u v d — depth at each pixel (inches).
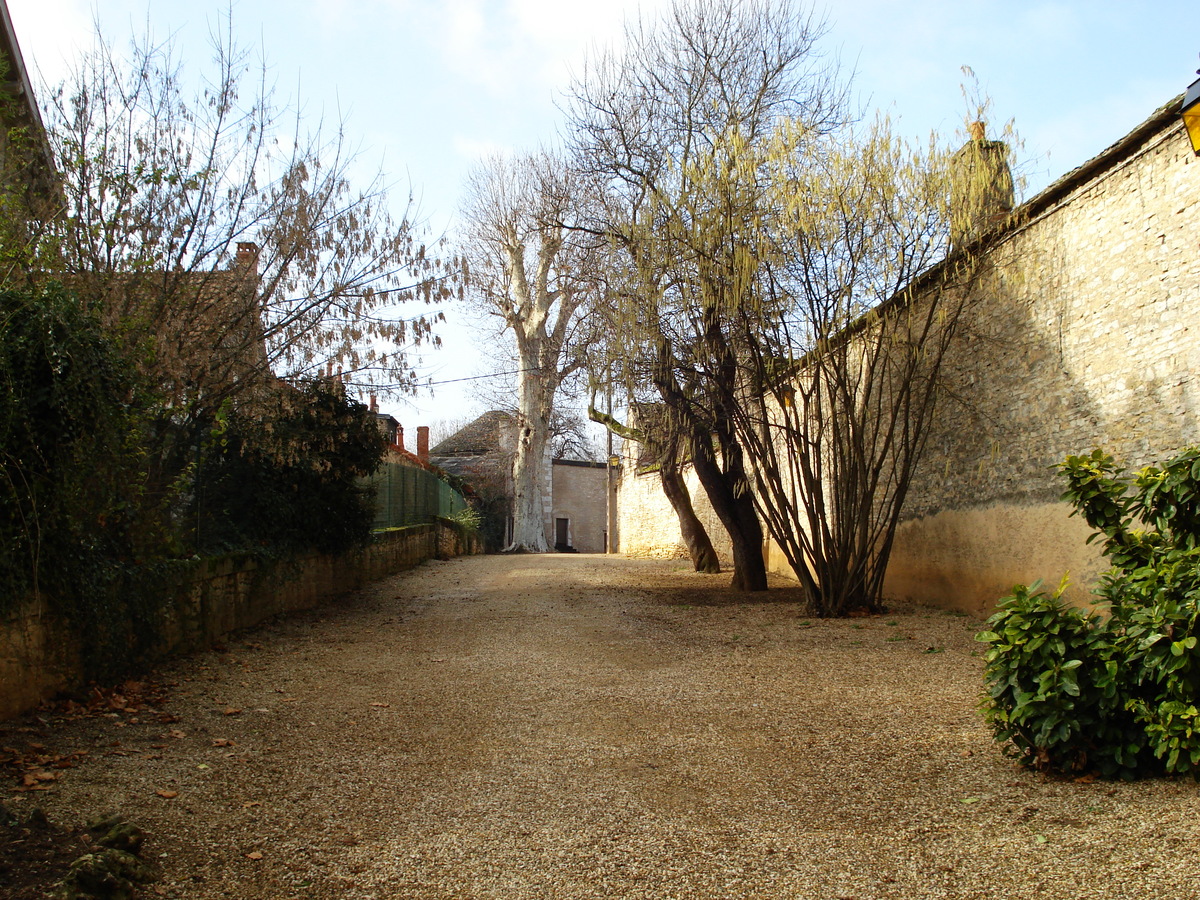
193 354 357.7
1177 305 286.4
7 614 212.5
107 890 118.2
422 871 134.6
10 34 359.9
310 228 390.9
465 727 224.5
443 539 1090.1
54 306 223.8
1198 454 182.2
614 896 125.9
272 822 154.9
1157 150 294.4
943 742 199.9
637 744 206.5
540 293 1128.8
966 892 123.3
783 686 269.0
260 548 409.1
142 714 233.8
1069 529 341.1
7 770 177.9
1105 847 134.0
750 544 583.8
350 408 508.4
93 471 241.1
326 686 277.7
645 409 530.6
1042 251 356.2
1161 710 159.0
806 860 137.0
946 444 441.4
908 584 487.2
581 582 679.7
